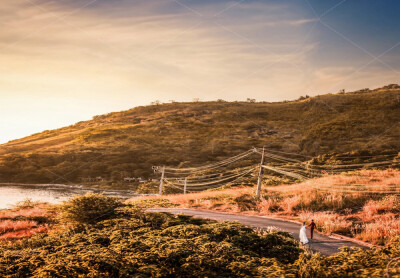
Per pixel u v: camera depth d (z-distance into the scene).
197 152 118.00
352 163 45.34
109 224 13.72
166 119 172.88
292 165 54.66
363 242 13.59
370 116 127.50
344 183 25.41
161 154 115.12
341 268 5.96
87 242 10.25
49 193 59.38
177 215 15.48
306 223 17.34
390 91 157.25
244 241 10.20
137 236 10.72
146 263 7.68
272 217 20.08
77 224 15.45
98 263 7.74
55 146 123.44
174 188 56.41
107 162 103.19
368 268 5.75
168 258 7.72
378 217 16.72
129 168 98.06
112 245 9.62
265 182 40.75
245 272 6.95
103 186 77.69
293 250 10.08
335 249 12.50
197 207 26.02
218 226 11.47
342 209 19.97
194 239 9.83
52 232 15.33
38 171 90.62
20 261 8.60
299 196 23.05
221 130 150.62
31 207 27.34
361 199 20.77
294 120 153.00
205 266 7.34
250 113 174.50
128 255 8.12
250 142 128.00
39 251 9.62
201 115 180.25
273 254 9.73
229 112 180.88
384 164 41.50
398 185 22.17
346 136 113.81
